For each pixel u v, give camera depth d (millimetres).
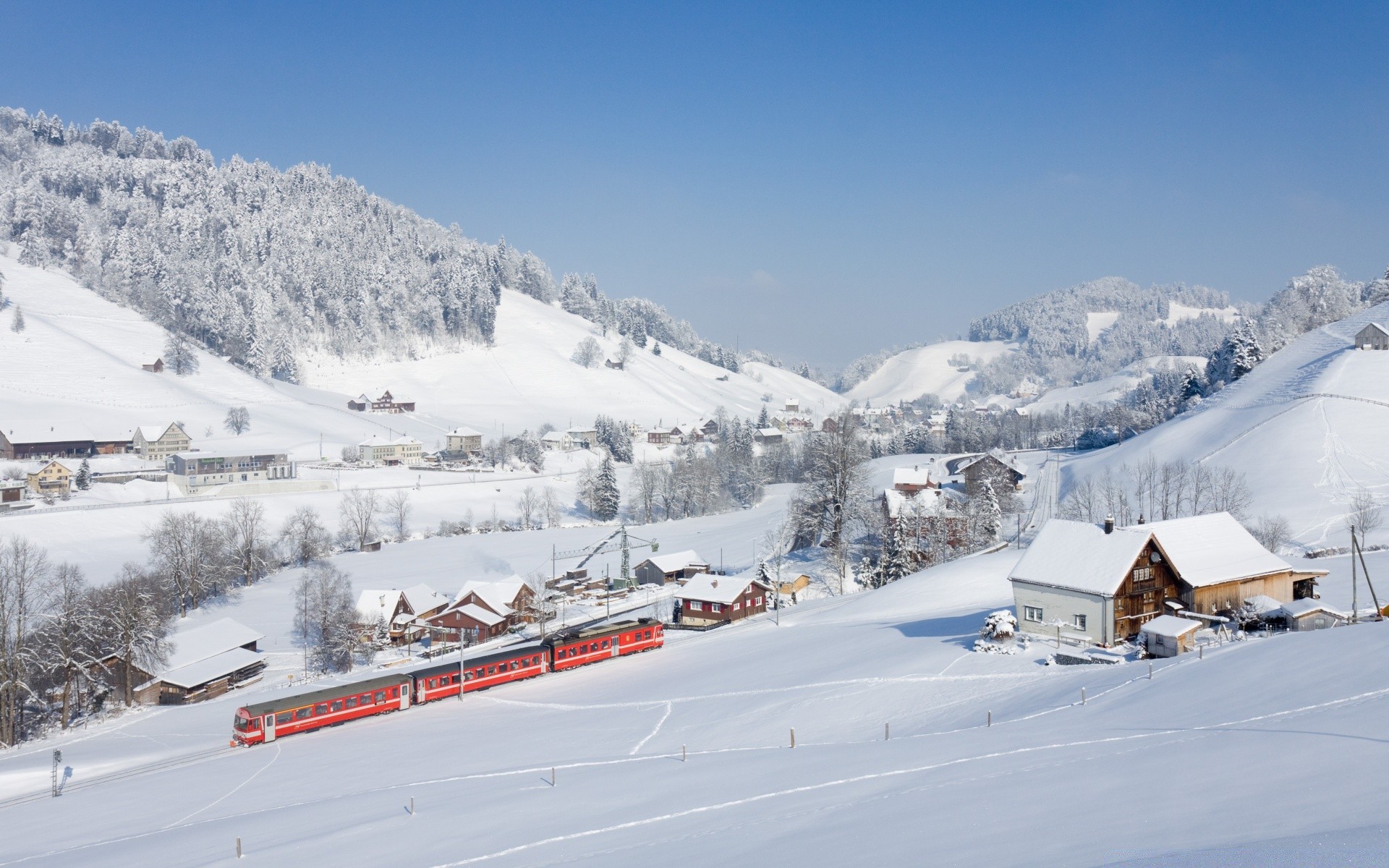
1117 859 21172
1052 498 149250
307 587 108438
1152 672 46125
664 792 38469
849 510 123812
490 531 167375
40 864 41656
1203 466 134875
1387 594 63438
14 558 98438
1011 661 56031
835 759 40125
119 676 88125
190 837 42531
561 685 77812
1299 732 31047
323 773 54594
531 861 30672
